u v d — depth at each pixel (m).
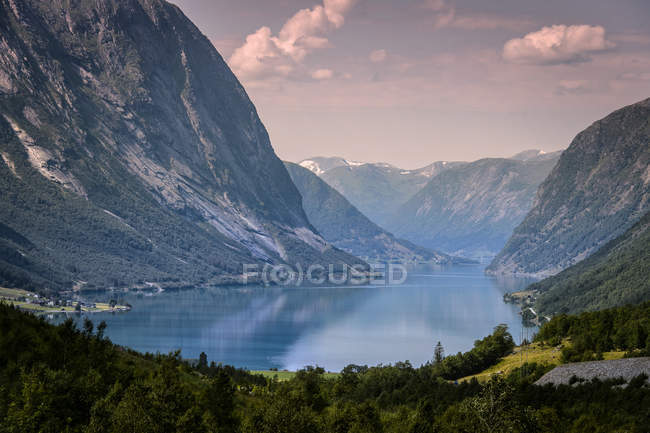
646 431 131.50
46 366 121.19
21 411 105.19
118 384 115.81
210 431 114.94
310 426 121.31
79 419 111.50
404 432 134.25
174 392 115.44
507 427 117.81
